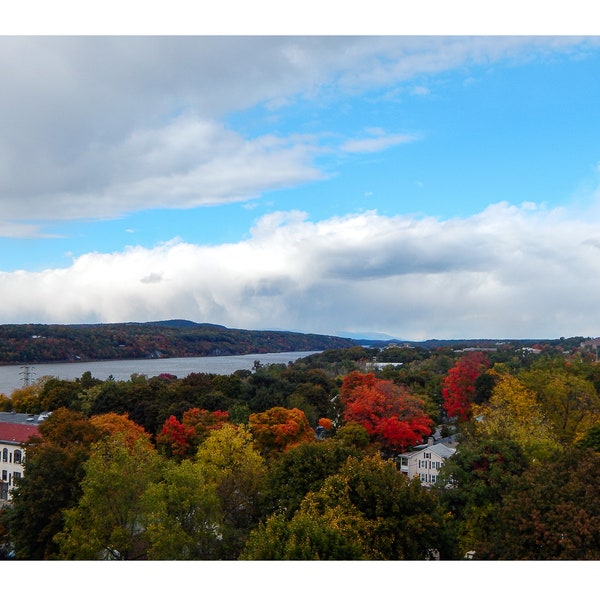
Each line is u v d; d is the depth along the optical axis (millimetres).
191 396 88188
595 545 27156
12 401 108125
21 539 41531
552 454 41156
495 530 35344
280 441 66312
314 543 24875
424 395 107250
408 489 33250
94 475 36281
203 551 33375
